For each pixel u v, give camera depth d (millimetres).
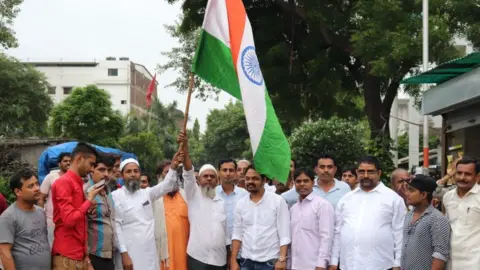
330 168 8344
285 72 21594
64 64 100812
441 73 9164
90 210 7152
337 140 24609
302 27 22016
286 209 7727
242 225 7805
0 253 6621
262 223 7672
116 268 8219
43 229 6922
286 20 21984
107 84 100188
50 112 43562
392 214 7094
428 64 16156
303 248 7539
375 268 6961
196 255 8188
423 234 6504
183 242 9086
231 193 8820
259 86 7668
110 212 7523
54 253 6797
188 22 21891
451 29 16969
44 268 6797
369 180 7113
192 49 26234
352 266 7059
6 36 30719
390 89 20594
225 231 8383
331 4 20203
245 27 7809
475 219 6301
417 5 16797
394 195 7156
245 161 9906
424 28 14945
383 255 6996
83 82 100188
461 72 9023
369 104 20891
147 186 10648
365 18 17750
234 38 7762
